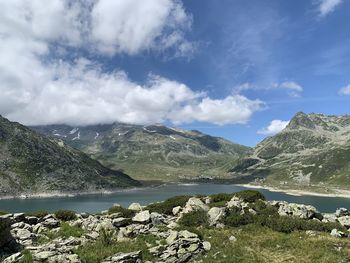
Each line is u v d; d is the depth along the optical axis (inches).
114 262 1026.1
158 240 1259.8
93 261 1040.2
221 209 1631.4
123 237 1294.3
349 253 1190.9
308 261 1133.7
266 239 1358.3
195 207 1697.8
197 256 1144.8
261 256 1182.3
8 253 1090.1
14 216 1494.8
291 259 1155.3
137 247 1166.3
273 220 1550.2
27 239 1224.2
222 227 1534.2
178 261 1099.3
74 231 1379.2
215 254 1162.0
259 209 1713.8
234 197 1872.5
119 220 1438.2
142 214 1517.0
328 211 7042.3
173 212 1761.8
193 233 1273.4
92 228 1427.2
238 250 1205.7
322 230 1502.2
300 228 1509.6
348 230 1523.1
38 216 1694.1
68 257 1023.0
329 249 1232.8
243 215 1603.1
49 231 1395.2
